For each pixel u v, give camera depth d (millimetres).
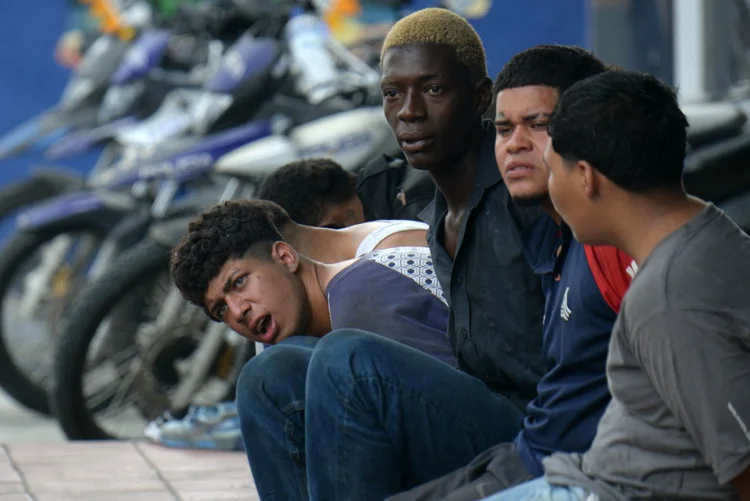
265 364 9180
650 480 7113
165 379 18125
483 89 9516
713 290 6777
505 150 8344
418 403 8477
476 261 9031
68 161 28766
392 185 12609
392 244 10297
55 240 22000
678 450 7012
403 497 8359
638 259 7172
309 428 8570
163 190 19203
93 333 17734
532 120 8227
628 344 7035
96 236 20812
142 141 19875
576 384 7984
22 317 22047
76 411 17938
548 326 8219
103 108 22281
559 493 7363
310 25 19469
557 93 8203
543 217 8664
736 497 7043
